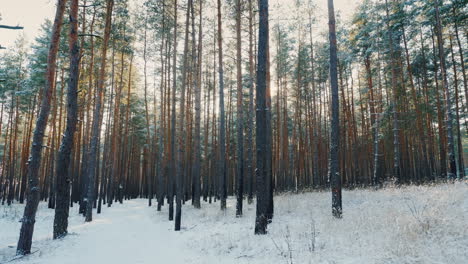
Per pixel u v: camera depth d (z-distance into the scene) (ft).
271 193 40.06
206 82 97.45
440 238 19.56
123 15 63.57
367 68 77.97
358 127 111.96
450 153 53.01
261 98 31.81
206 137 98.58
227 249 26.61
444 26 66.64
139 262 25.14
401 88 77.51
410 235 20.70
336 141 35.86
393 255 18.06
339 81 86.69
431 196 34.78
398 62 73.61
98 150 88.33
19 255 27.96
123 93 98.63
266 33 32.53
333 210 34.06
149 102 127.44
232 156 130.31
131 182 136.46
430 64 77.15
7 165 119.34
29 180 30.04
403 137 80.59
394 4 68.33
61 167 37.96
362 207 39.06
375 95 85.92
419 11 66.59
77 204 93.15
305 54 86.84
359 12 77.51
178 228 41.32
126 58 88.74
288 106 117.50
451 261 16.08
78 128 91.71
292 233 28.40
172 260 25.48
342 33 81.97
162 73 83.25
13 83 96.99
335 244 22.58
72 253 28.68
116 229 44.86
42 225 51.65
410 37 73.82
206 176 96.78
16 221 56.03
